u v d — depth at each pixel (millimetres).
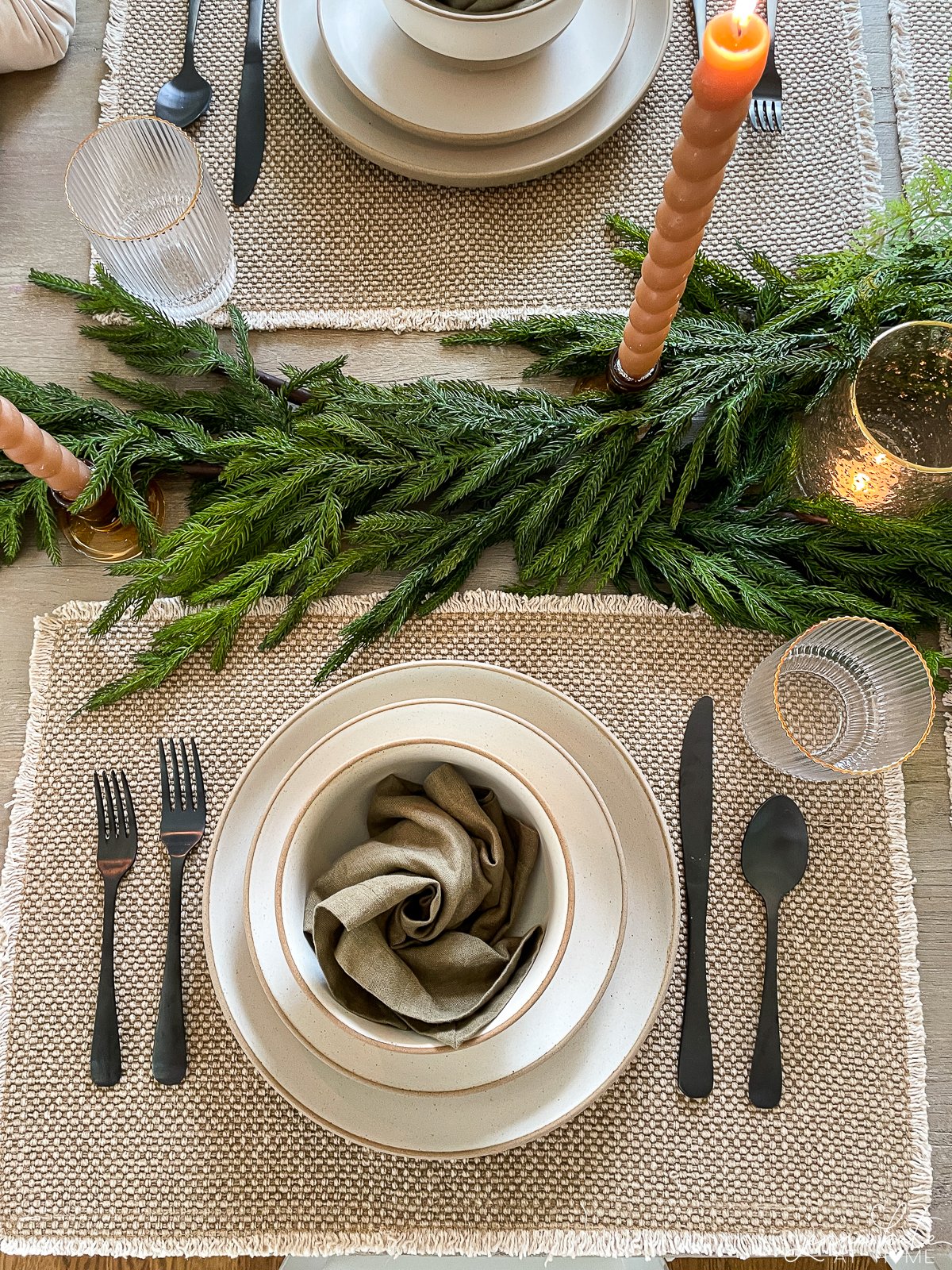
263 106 849
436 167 799
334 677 759
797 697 758
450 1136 637
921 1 858
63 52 855
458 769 670
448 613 770
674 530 767
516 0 718
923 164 739
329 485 747
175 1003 694
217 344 773
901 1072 700
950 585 729
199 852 728
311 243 833
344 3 804
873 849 735
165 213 815
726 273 764
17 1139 691
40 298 826
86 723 753
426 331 824
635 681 760
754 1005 708
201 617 714
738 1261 813
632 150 845
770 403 756
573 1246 677
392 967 590
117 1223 682
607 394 758
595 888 656
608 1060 656
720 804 743
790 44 857
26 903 726
